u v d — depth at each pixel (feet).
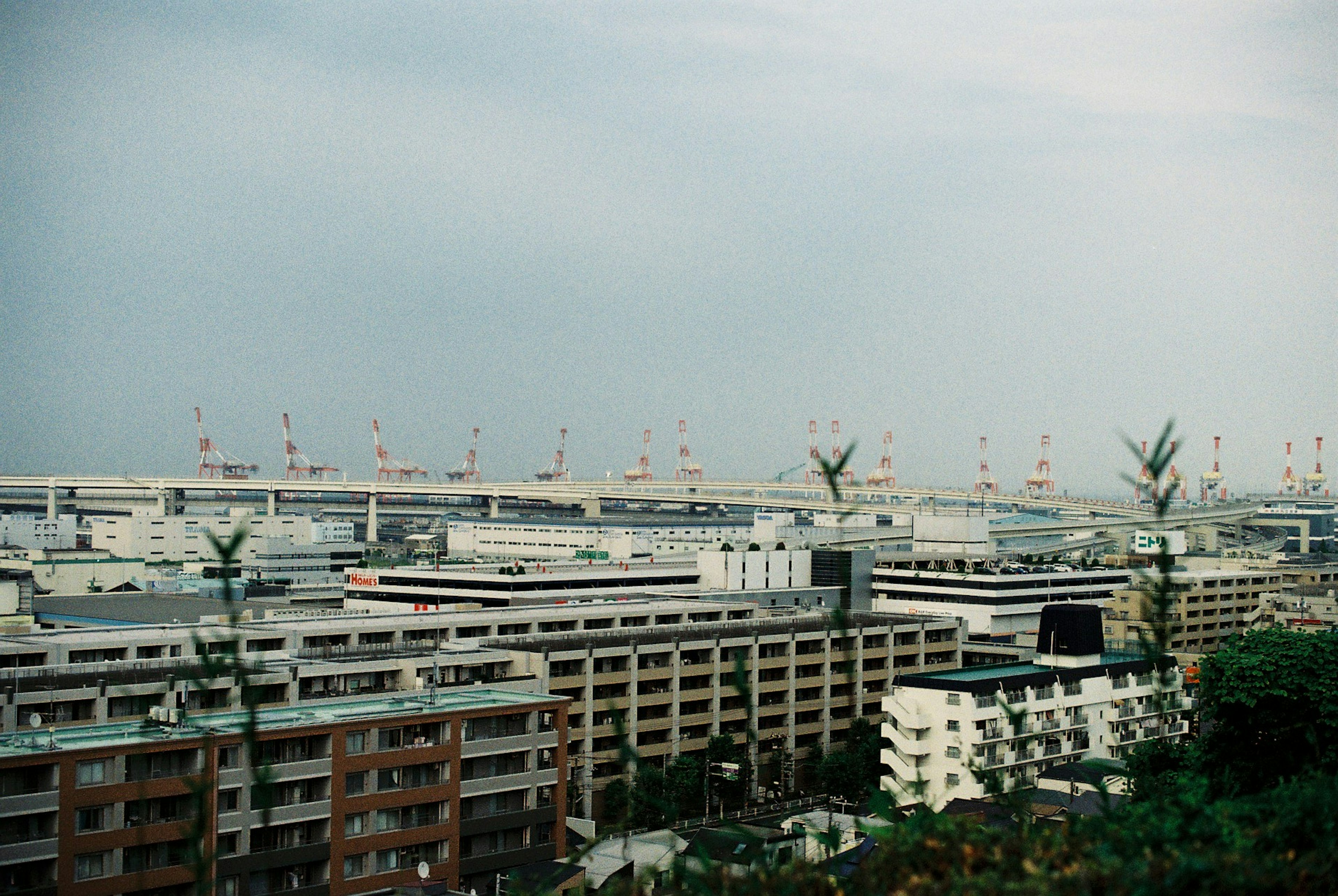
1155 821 112.47
